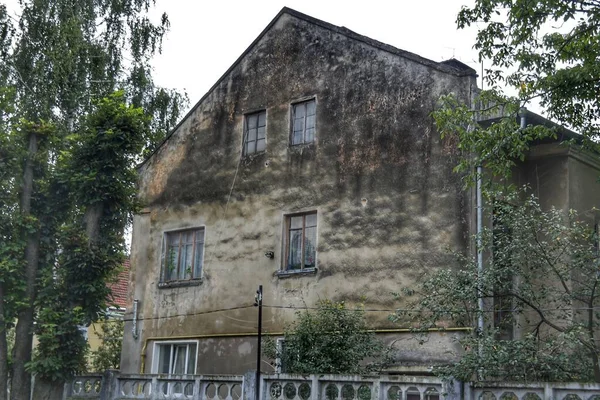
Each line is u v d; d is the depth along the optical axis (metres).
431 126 16.12
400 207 16.20
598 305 13.30
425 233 15.73
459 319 13.23
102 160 15.30
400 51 16.92
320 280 17.05
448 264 15.24
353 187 17.02
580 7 14.16
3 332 14.49
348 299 16.48
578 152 16.16
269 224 18.30
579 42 14.52
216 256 19.14
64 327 14.48
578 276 12.54
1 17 23.55
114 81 24.66
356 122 17.30
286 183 18.20
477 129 14.40
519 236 12.30
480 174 14.39
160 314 19.86
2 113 15.44
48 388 14.47
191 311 19.28
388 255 16.14
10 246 14.49
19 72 23.20
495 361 11.19
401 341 15.47
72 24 23.58
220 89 20.17
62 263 14.79
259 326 13.61
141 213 20.97
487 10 14.47
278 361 15.98
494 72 14.66
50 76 23.06
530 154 16.42
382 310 15.94
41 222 15.27
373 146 16.91
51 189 15.36
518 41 14.44
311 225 17.69
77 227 14.98
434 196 15.78
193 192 20.03
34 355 14.86
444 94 16.08
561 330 12.07
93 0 25.02
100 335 23.31
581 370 11.30
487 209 14.47
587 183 16.73
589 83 14.17
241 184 19.09
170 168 20.72
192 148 20.38
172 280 19.97
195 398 13.89
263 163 18.78
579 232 12.10
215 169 19.75
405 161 16.36
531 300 12.53
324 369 14.05
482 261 14.75
